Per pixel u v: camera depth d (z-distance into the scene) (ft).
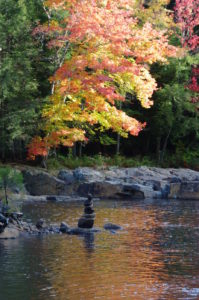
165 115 138.51
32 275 45.78
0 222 62.18
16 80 110.01
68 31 116.57
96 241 60.34
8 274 46.01
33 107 111.04
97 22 104.32
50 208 87.04
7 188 94.89
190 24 145.48
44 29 109.70
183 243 59.67
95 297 40.34
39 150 111.96
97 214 81.51
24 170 110.52
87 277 45.39
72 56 111.75
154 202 100.58
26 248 56.08
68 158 130.31
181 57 139.33
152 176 118.83
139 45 108.37
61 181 109.50
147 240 61.11
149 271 47.55
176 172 124.77
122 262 50.65
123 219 76.74
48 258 51.72
